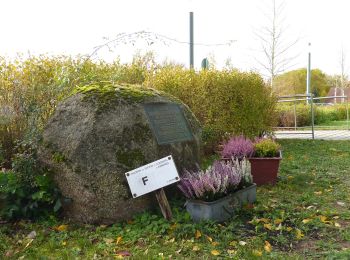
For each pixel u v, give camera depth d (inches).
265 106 408.5
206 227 162.6
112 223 175.9
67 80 255.6
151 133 187.3
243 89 375.2
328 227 168.9
